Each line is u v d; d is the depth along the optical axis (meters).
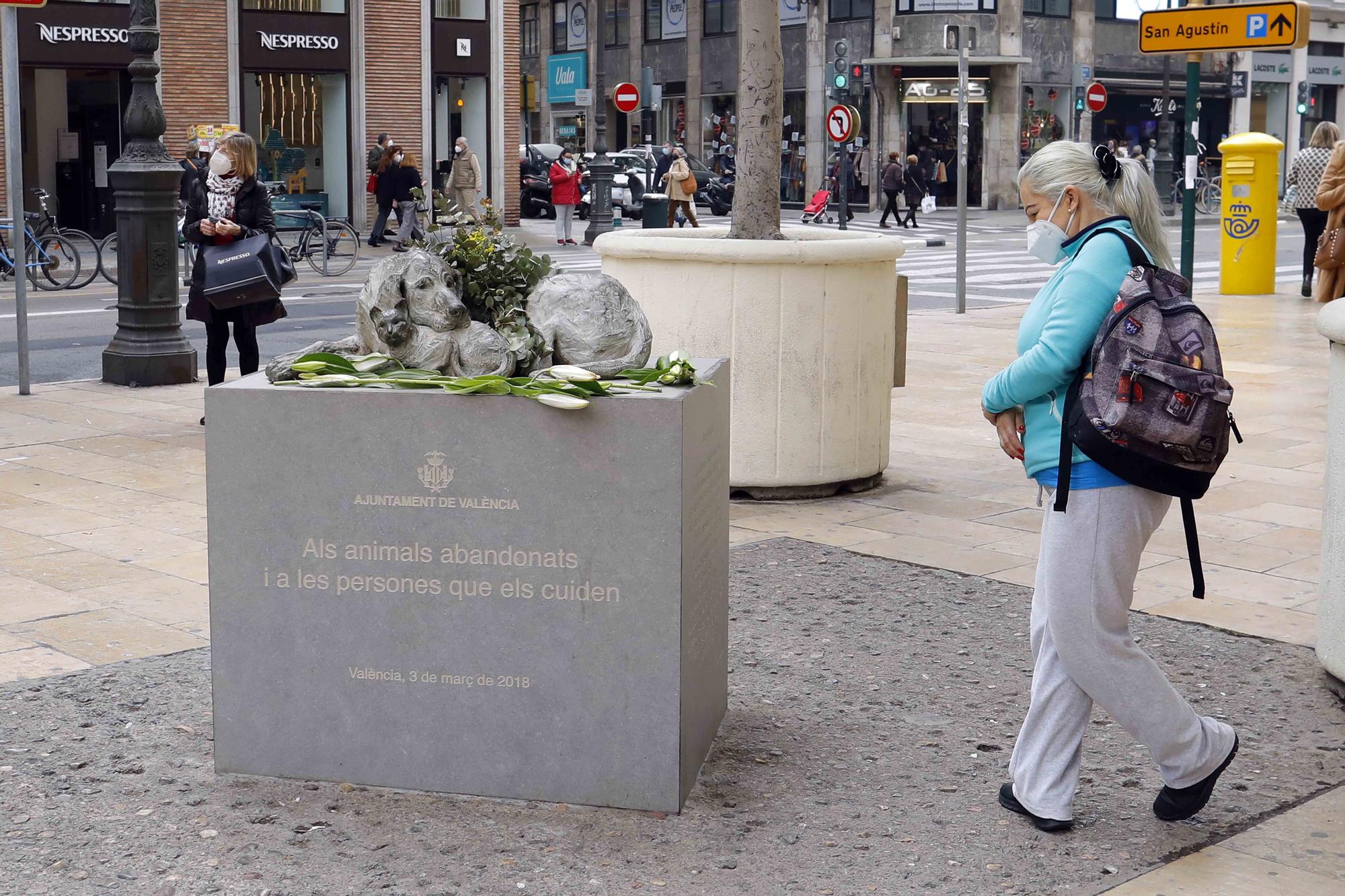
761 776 4.13
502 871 3.55
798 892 3.46
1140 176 3.65
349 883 3.49
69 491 7.71
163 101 28.94
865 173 43.53
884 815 3.88
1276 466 8.48
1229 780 4.15
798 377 7.41
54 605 5.68
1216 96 48.00
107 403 10.47
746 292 7.29
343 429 3.79
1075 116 43.28
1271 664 5.15
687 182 27.80
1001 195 43.25
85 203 28.38
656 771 3.84
